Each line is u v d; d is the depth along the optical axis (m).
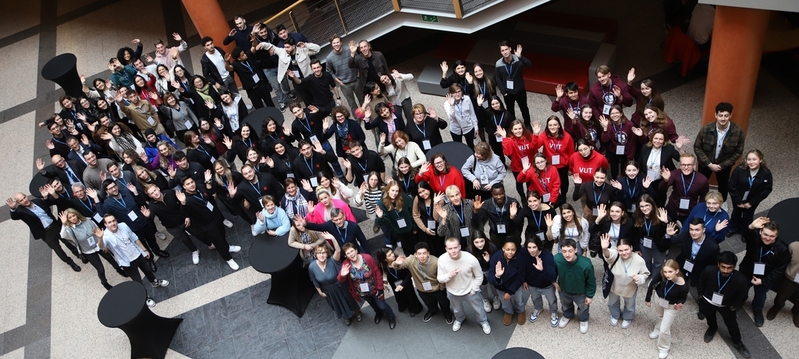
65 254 10.41
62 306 10.04
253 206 9.40
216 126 10.96
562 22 12.61
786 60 10.65
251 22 15.30
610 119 8.77
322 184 8.40
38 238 10.06
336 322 8.83
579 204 9.50
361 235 8.23
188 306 9.55
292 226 8.59
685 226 7.43
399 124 9.82
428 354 8.16
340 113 9.48
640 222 7.47
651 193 8.06
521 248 7.35
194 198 9.12
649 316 7.91
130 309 8.32
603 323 7.98
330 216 8.16
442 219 7.96
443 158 8.24
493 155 8.51
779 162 9.38
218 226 9.56
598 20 12.45
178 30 15.95
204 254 10.33
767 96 10.45
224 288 9.70
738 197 7.87
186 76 11.97
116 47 15.98
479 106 9.82
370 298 8.14
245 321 9.15
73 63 14.24
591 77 11.40
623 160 9.09
